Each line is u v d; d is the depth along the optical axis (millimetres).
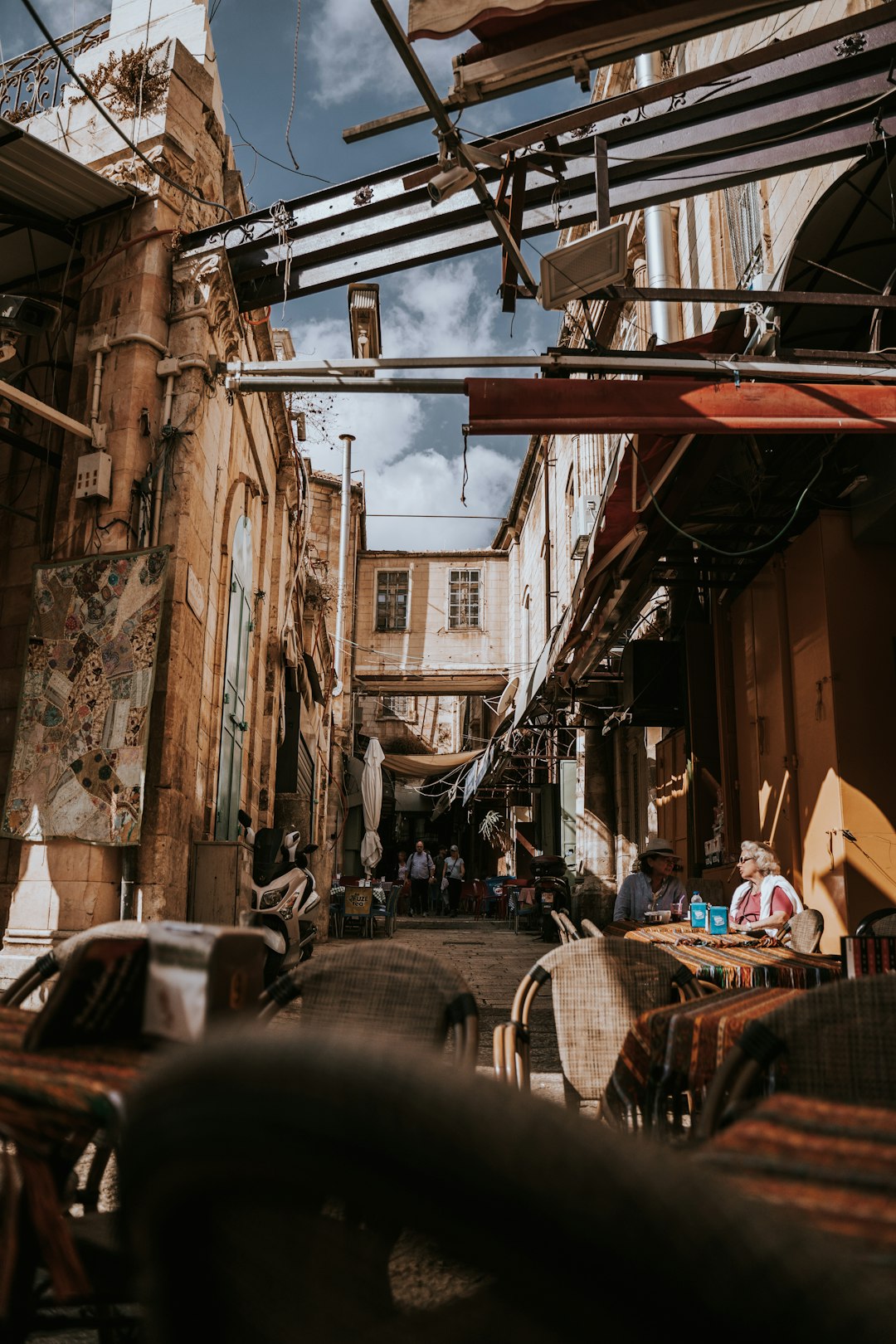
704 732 11656
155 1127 683
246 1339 681
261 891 8320
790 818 9031
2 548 8781
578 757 19094
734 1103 1675
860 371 6094
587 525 13203
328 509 30469
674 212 13453
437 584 32188
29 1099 1309
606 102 5934
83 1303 1467
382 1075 593
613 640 11859
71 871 7203
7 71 9312
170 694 7492
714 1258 513
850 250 7184
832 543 8453
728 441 7113
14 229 8805
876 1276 556
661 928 6020
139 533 7891
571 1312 562
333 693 24891
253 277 8562
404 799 37656
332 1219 664
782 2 4277
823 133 6199
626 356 6293
